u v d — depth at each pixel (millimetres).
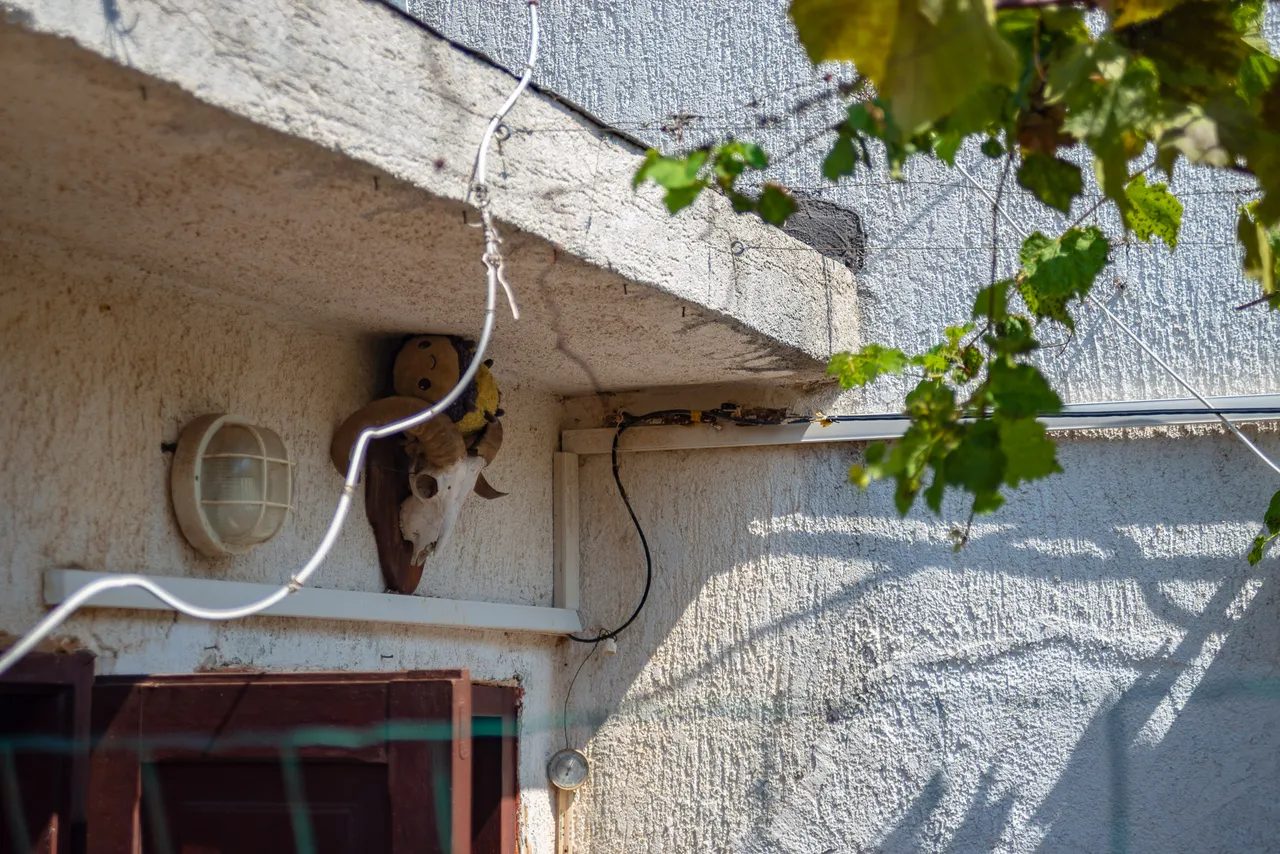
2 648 2559
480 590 4172
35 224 2631
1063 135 2170
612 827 4406
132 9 1950
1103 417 3951
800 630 4273
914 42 1709
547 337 3748
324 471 3562
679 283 3316
